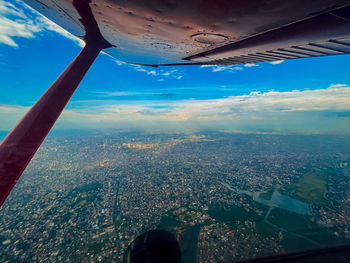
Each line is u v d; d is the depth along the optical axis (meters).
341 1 3.00
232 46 6.80
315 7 3.28
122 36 7.51
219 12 3.79
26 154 5.55
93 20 6.29
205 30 5.10
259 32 4.91
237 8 3.51
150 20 4.86
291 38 5.36
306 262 2.61
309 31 4.64
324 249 2.85
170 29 5.38
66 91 7.37
